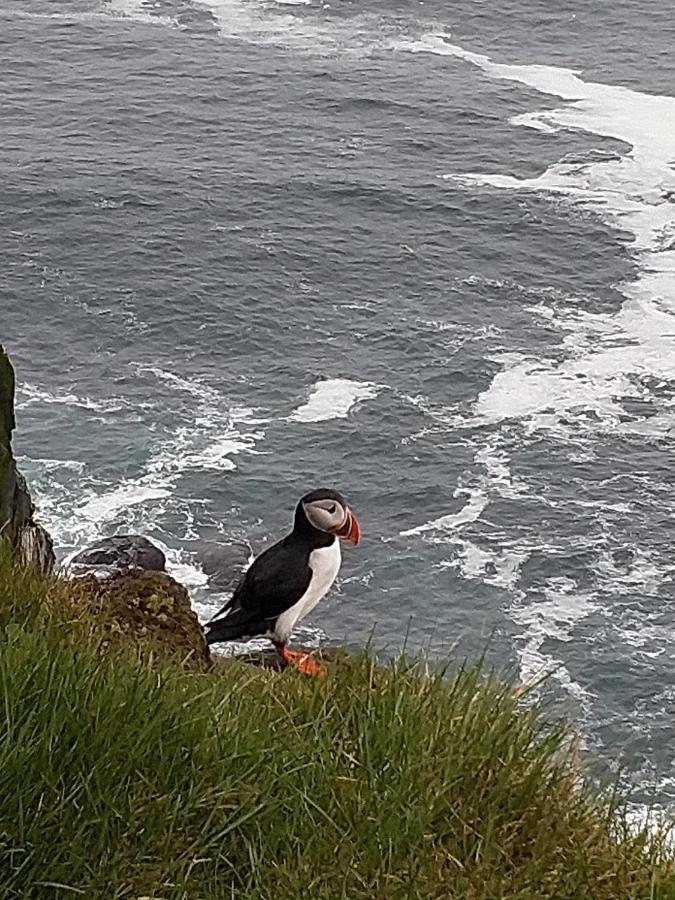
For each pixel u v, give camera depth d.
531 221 66.62
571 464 45.41
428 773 5.50
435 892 5.08
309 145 76.50
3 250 61.41
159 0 104.25
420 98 85.31
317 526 11.32
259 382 50.97
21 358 52.19
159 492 43.44
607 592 38.62
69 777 5.05
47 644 5.70
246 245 62.84
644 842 5.63
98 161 72.38
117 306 56.59
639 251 63.47
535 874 5.29
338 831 5.24
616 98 86.94
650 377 51.53
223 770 5.31
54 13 100.31
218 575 39.28
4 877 4.75
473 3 103.50
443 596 38.34
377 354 53.28
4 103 81.56
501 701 6.15
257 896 4.97
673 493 43.78
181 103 83.00
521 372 51.91
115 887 4.83
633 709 33.72
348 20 100.75
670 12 102.62
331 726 5.87
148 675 5.70
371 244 63.62
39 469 44.34
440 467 45.22
